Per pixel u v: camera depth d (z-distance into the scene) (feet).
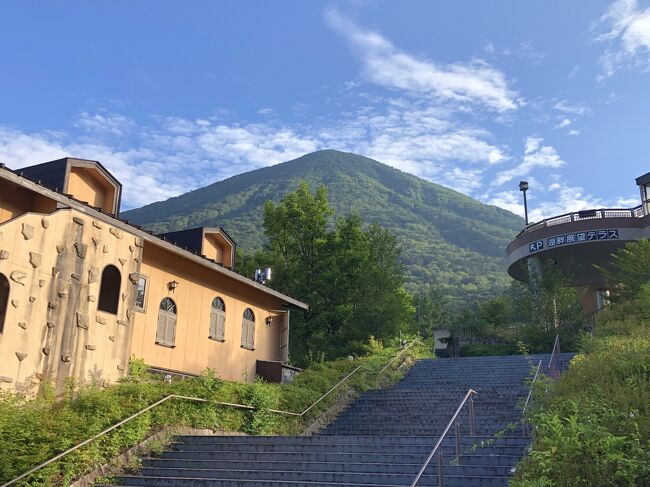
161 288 60.54
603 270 101.19
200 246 75.20
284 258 120.16
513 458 34.47
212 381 49.65
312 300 114.93
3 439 33.50
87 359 45.73
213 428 47.34
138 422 40.65
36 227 43.11
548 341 96.12
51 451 34.40
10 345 39.99
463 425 52.34
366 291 114.01
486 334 115.44
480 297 323.16
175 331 61.82
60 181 55.06
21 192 47.91
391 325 109.50
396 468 35.47
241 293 74.08
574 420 29.19
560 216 121.60
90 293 46.83
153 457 40.86
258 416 51.42
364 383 70.08
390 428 55.31
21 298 41.24
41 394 41.09
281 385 61.05
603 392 36.94
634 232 112.16
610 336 67.46
